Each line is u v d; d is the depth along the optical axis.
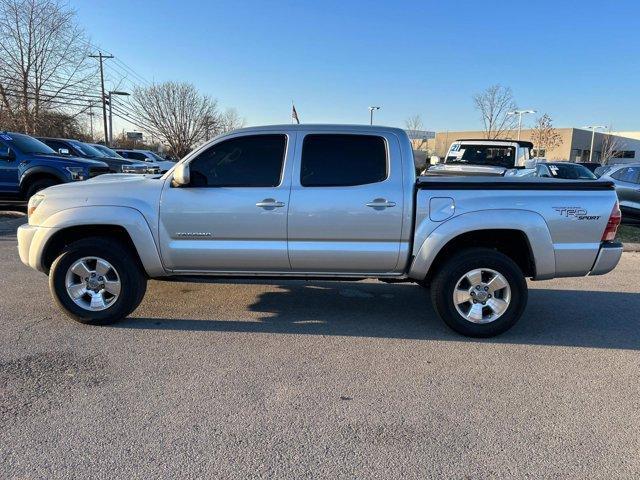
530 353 4.42
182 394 3.53
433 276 4.89
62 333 4.64
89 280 4.81
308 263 4.74
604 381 3.88
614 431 3.16
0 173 11.85
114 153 19.64
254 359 4.16
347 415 3.29
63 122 34.31
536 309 5.76
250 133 4.73
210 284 6.48
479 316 4.70
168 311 5.36
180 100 51.78
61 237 4.90
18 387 3.58
